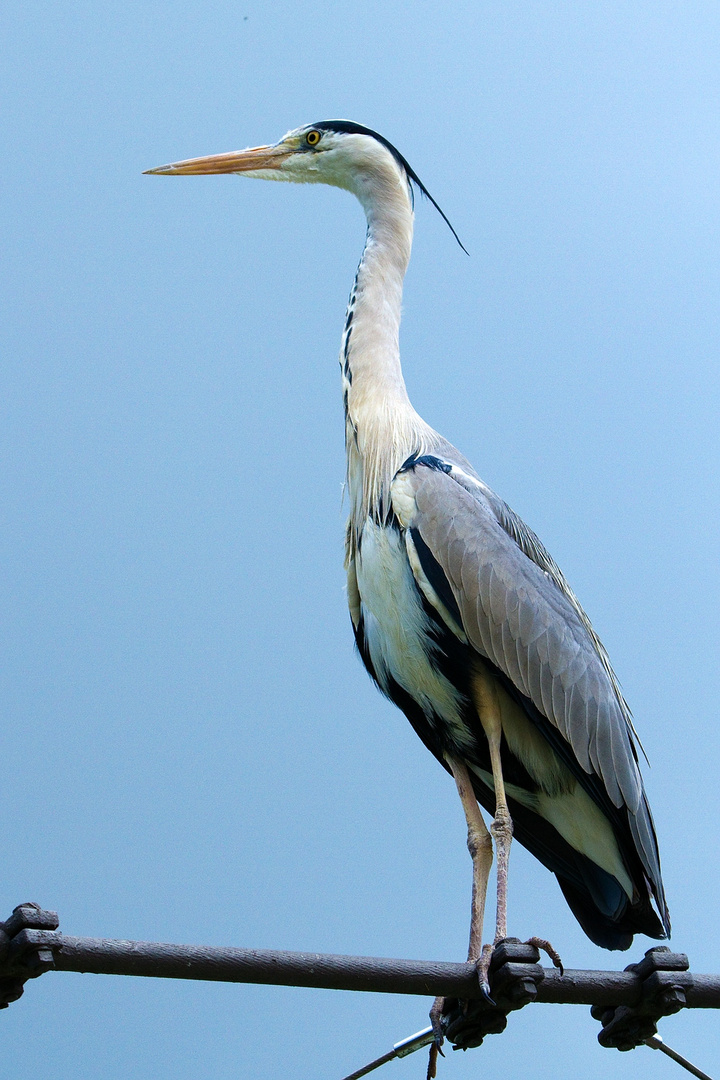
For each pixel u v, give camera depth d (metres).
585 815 10.70
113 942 6.29
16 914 6.12
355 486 11.54
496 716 10.47
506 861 9.67
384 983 7.19
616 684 11.48
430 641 10.59
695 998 7.92
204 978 6.49
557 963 8.05
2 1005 6.14
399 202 12.98
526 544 11.29
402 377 12.21
